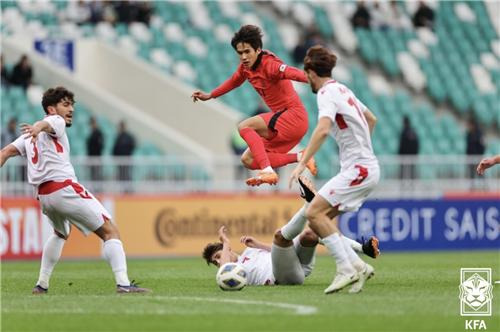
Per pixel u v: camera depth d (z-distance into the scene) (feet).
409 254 251.39
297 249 138.62
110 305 113.09
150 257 247.70
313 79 121.80
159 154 286.66
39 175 126.21
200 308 109.40
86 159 247.50
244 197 257.34
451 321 99.66
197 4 361.92
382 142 328.70
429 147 332.39
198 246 253.85
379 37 378.73
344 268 121.49
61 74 297.33
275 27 364.17
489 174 276.82
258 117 143.43
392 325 96.78
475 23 399.24
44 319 102.73
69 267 203.51
